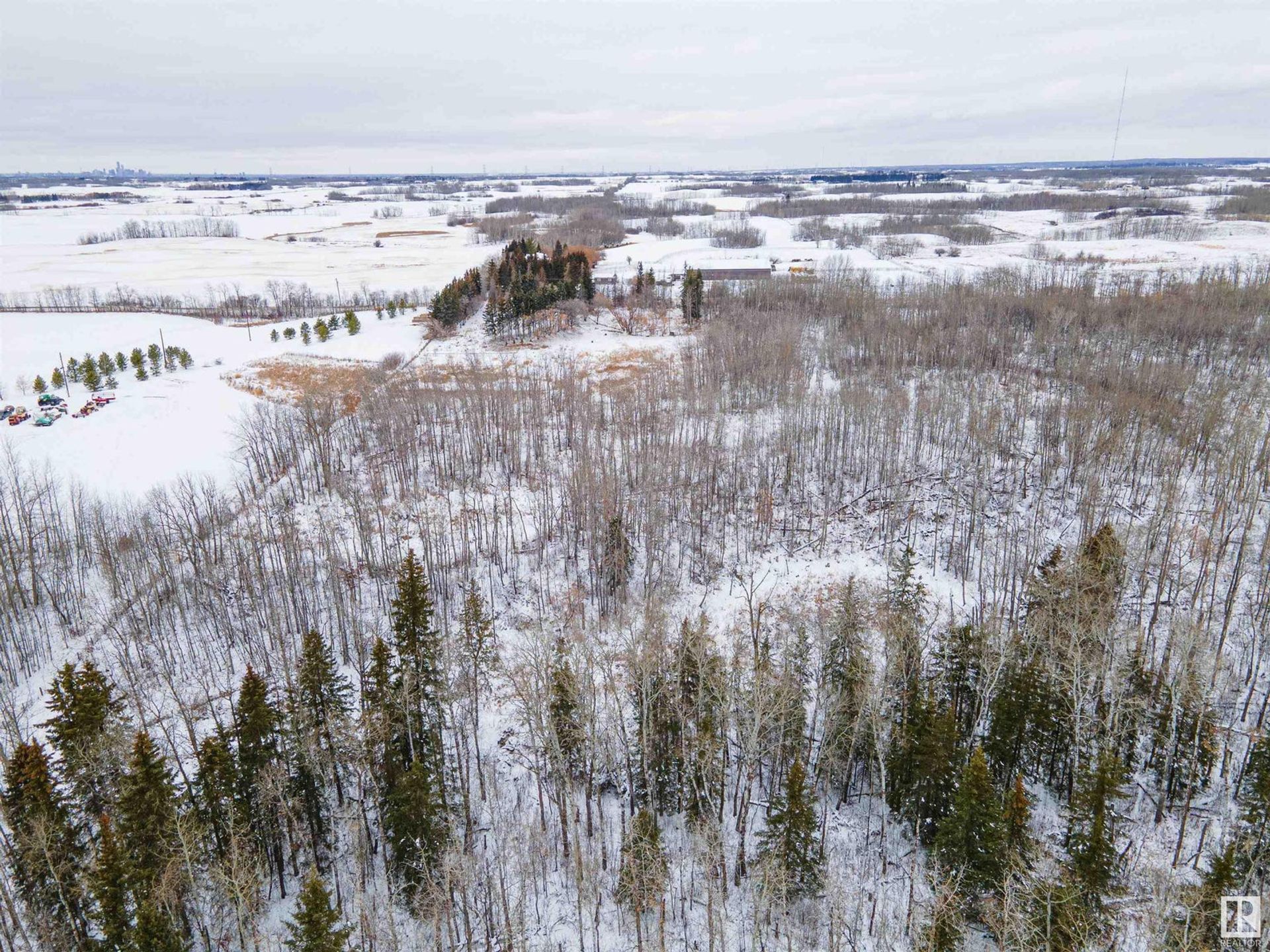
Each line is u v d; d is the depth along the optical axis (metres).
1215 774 51.09
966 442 90.62
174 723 57.75
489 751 56.81
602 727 55.53
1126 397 87.31
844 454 90.06
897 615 56.50
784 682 49.75
